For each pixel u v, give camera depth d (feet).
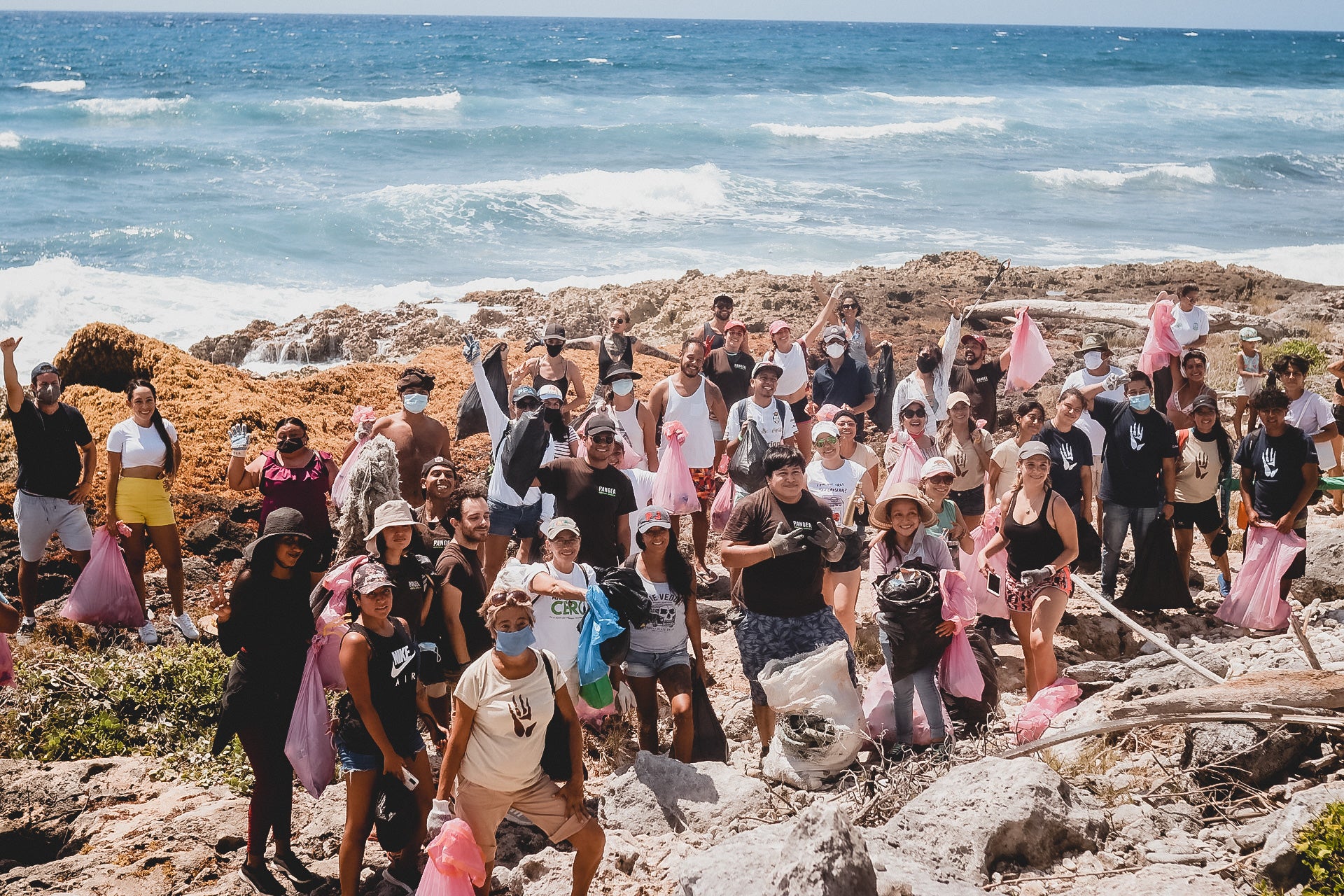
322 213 104.01
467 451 38.37
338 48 401.49
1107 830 16.75
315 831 18.76
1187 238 113.39
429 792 16.90
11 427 35.91
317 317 66.28
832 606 23.43
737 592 21.53
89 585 26.21
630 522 25.54
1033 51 487.20
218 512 33.47
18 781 19.81
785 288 71.36
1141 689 21.29
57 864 17.62
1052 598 22.82
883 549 22.09
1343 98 286.66
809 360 39.01
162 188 119.34
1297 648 22.95
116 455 26.50
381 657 16.16
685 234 106.01
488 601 15.33
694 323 66.28
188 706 23.80
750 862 15.12
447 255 95.61
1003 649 26.45
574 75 286.05
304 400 41.24
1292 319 68.13
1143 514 27.35
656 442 30.32
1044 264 97.86
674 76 292.20
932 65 373.20
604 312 68.39
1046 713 21.29
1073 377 33.40
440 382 44.50
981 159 163.43
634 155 153.79
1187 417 34.27
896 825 16.81
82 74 271.49
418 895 14.48
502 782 15.48
